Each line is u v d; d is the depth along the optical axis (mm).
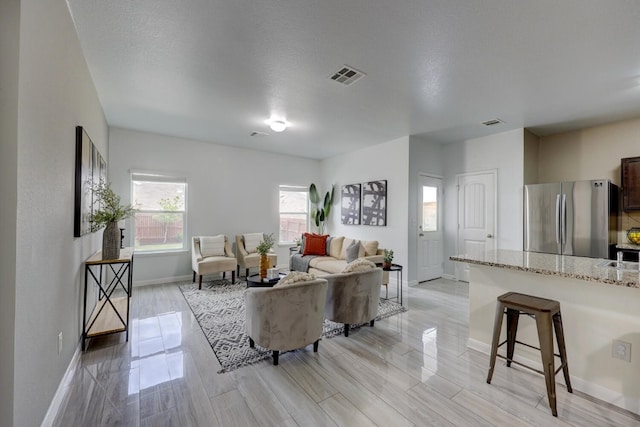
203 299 3953
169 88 3025
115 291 4320
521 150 4305
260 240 5562
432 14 1885
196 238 5000
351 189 5883
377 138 4934
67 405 1783
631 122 3820
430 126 4230
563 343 1917
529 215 4004
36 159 1438
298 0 1768
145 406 1781
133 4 1819
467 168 4996
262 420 1672
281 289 2229
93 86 2879
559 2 1763
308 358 2395
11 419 1203
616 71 2592
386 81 2832
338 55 2381
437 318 3330
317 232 6609
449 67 2555
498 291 2422
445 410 1771
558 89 2965
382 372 2189
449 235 5285
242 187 5707
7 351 1205
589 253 3520
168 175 4895
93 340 2682
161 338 2738
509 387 2008
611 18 1892
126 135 4547
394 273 4949
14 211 1232
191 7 1839
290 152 6086
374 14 1893
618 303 1831
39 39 1449
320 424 1646
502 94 3104
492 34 2086
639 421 1679
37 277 1463
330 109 3594
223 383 2031
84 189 2381
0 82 1223
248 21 1970
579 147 4250
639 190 3557
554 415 1724
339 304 2775
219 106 3521
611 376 1844
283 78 2789
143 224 4754
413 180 4871
